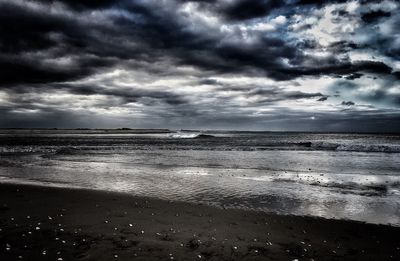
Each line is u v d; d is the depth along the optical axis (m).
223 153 35.53
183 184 16.03
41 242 7.46
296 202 12.35
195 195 13.48
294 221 9.81
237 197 13.16
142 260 6.58
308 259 7.02
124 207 11.08
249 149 42.31
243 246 7.65
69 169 21.31
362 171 21.33
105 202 11.78
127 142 60.44
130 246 7.36
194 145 51.34
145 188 14.92
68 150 38.50
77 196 12.75
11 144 50.75
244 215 10.36
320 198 13.05
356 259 7.12
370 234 8.77
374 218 10.35
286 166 23.81
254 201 12.48
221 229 8.89
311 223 9.65
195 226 9.09
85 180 17.02
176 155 32.84
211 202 12.27
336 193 14.04
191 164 24.67
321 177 18.52
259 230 8.91
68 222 9.17
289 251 7.45
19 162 25.23
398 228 9.28
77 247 7.20
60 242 7.48
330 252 7.49
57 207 10.94
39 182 16.25
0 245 7.20
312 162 26.67
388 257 7.27
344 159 29.44
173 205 11.49
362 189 14.98
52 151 36.50
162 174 19.30
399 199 12.93
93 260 6.50
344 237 8.52
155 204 11.59
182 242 7.75
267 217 10.20
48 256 6.63
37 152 34.97
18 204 11.29
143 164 24.48
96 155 32.22
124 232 8.37
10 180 16.77
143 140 69.81
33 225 8.79
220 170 21.27
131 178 17.77
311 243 8.05
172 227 8.94
